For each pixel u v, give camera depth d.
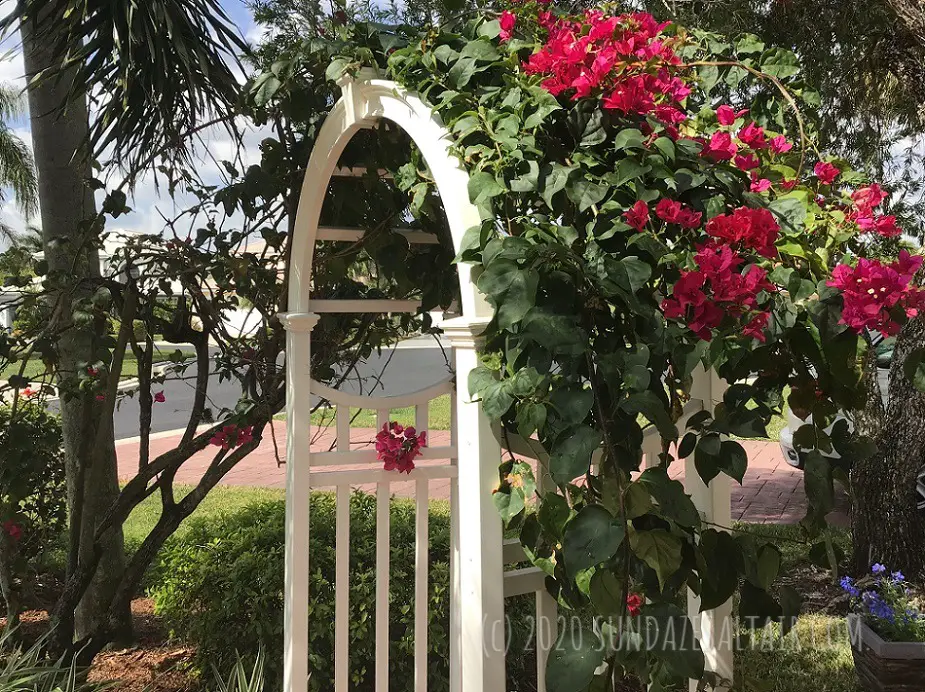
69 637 3.06
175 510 3.11
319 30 2.72
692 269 1.43
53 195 3.28
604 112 1.61
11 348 2.86
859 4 3.57
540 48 1.82
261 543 3.07
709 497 2.31
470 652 1.69
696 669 1.27
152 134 2.90
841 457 1.53
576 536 1.28
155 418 10.45
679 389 1.58
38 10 2.74
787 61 2.10
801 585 4.00
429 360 15.49
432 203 2.51
